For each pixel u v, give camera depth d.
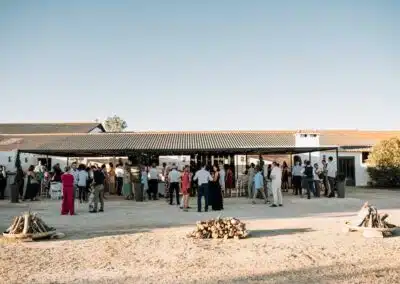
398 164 32.19
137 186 22.45
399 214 15.40
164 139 29.95
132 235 11.43
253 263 8.30
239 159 33.47
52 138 36.38
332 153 34.94
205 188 16.92
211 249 9.61
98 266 8.26
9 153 33.62
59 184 24.53
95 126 45.06
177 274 7.60
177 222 13.90
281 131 34.12
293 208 17.81
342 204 19.28
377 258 8.57
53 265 8.36
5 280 7.38
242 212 16.47
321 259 8.53
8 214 16.70
